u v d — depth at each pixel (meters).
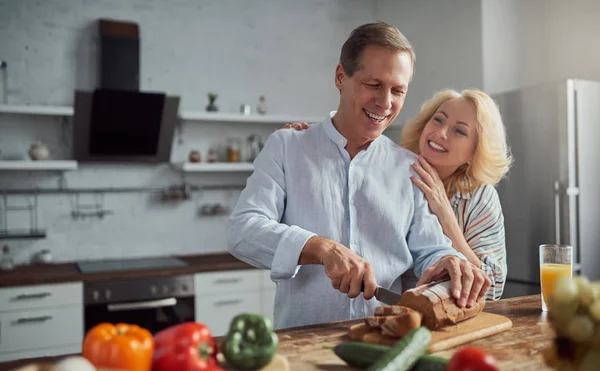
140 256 4.03
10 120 3.67
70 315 3.21
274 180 1.60
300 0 4.50
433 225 1.65
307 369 1.05
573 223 3.10
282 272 1.38
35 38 3.72
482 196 1.85
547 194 3.18
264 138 4.40
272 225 1.46
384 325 1.15
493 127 1.83
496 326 1.28
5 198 3.69
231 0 4.26
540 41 3.97
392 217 1.62
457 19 3.92
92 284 3.25
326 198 1.59
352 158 1.65
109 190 3.93
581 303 0.82
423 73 4.25
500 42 3.79
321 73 4.58
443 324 1.24
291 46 4.47
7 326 3.09
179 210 4.15
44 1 3.74
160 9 4.04
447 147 1.83
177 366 0.95
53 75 3.75
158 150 3.87
